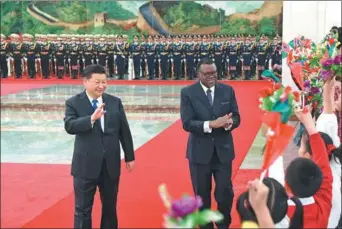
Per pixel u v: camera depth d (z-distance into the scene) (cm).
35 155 786
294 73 534
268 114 240
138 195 573
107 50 1912
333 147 304
